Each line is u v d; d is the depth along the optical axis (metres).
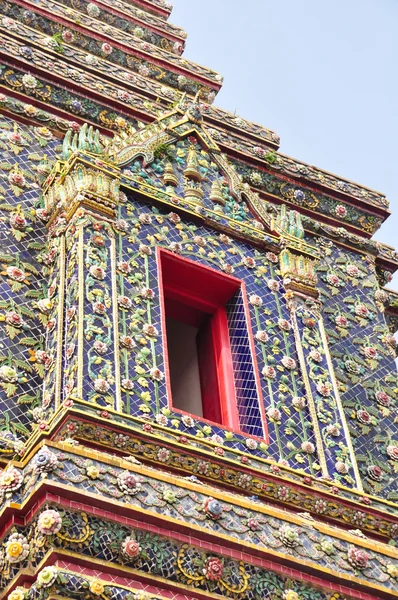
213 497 11.42
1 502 10.64
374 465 15.09
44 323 13.53
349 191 18.69
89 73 17.34
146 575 10.52
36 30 18.59
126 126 16.91
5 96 15.98
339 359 16.31
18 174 15.06
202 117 17.80
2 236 14.20
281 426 13.72
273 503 12.79
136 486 10.88
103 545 10.40
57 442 10.88
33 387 12.88
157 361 13.08
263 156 18.02
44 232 14.55
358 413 15.66
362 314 17.22
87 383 12.20
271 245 15.70
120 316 13.23
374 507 13.41
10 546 10.33
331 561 11.87
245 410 13.95
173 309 15.16
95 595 10.03
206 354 15.03
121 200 14.59
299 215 16.55
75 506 10.43
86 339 12.62
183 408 14.98
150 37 21.56
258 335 14.56
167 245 14.58
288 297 15.24
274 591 11.24
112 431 11.77
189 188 15.59
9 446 12.06
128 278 13.74
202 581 10.84
